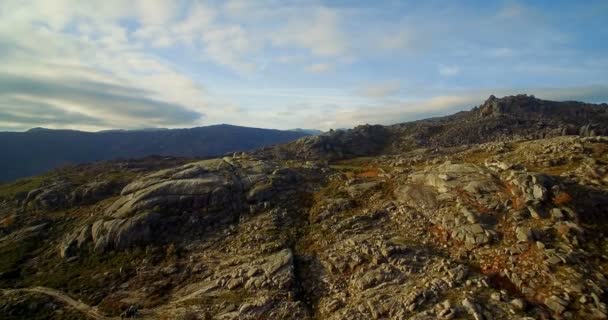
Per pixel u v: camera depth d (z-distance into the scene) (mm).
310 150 134875
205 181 51656
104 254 43156
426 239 34562
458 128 149625
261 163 60625
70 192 65500
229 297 31953
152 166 121375
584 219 30359
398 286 29016
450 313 24344
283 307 29656
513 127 144500
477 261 29953
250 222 44500
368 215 40375
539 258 27672
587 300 23750
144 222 44531
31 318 32969
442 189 40125
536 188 33750
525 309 24031
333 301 29531
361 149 140750
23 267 43219
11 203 66500
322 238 38750
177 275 37219
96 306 34344
